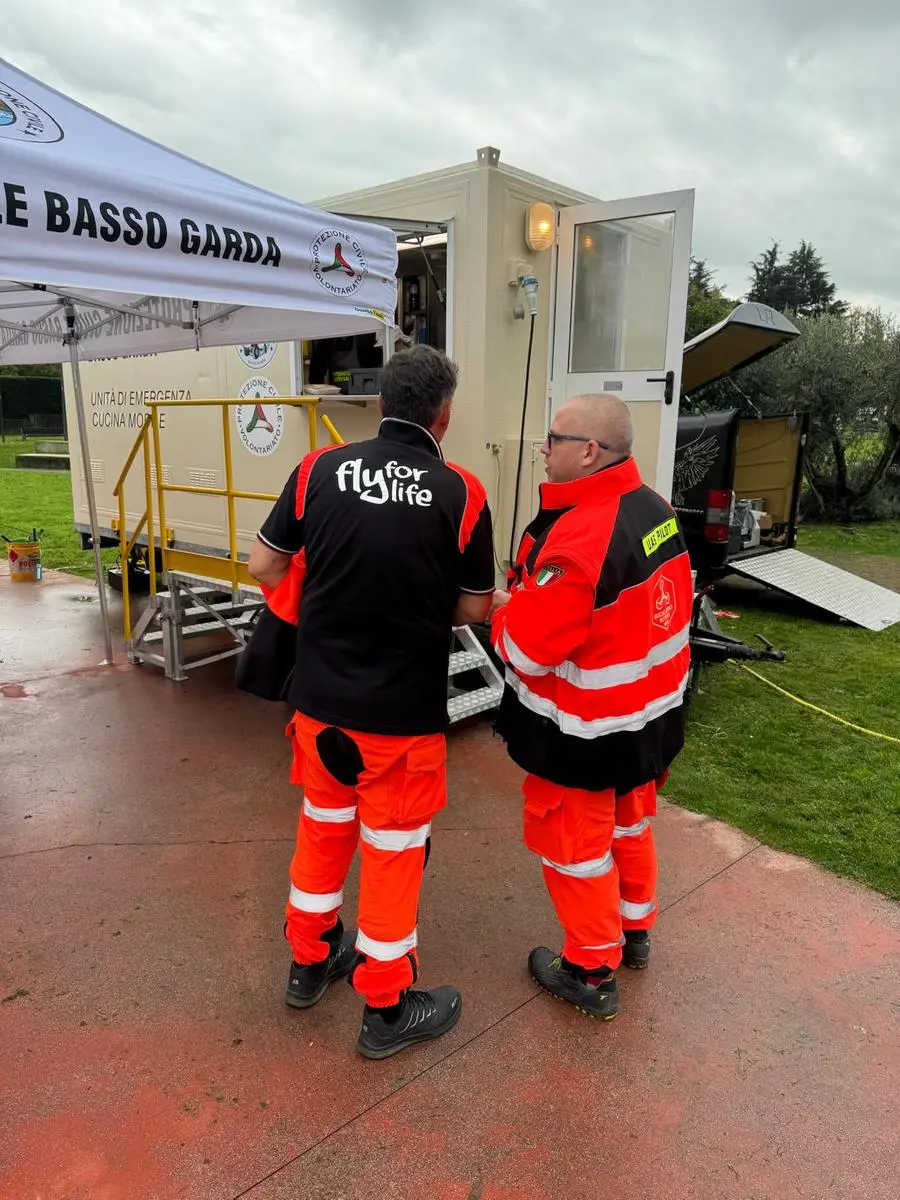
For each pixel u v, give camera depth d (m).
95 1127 1.97
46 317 5.07
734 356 7.02
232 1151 1.92
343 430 5.12
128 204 2.69
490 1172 1.88
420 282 5.39
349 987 2.49
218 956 2.61
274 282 3.24
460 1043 2.27
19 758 4.07
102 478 7.34
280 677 2.30
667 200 4.47
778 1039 2.30
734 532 7.71
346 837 2.23
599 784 2.12
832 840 3.42
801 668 5.99
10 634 6.37
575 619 1.97
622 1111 2.05
